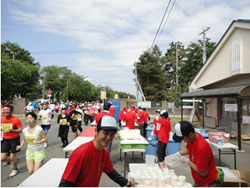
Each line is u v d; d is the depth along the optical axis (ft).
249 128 31.35
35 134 12.39
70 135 34.65
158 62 134.62
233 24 31.01
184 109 82.33
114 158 20.81
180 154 9.32
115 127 5.27
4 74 83.82
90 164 5.24
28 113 12.43
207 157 7.38
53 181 8.45
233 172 11.38
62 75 190.39
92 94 202.90
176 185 7.25
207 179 7.72
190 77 100.37
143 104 90.22
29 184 8.10
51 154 21.48
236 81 34.88
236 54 31.01
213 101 46.96
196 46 96.43
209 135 19.15
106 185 13.51
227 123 39.34
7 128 14.49
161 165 9.52
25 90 121.08
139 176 7.93
